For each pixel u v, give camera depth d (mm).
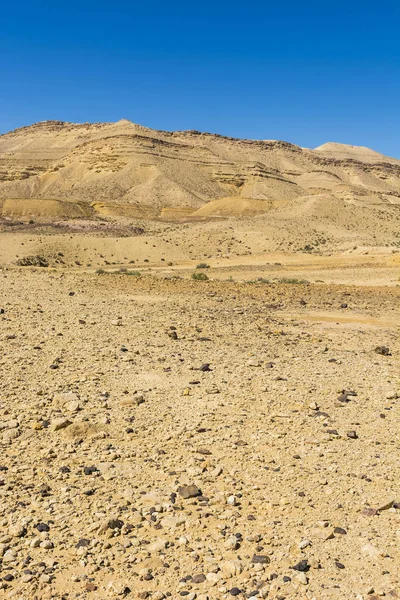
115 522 5500
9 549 5141
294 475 6570
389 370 11258
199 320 15672
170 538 5371
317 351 12680
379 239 97688
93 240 74438
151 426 7859
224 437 7559
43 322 13789
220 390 9445
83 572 4883
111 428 7734
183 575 4875
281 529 5547
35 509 5750
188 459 6895
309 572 4941
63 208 159125
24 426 7664
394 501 6055
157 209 180250
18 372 9773
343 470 6746
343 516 5789
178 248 75438
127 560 5043
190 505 5918
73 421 7812
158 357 11289
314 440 7523
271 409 8664
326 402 9125
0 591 4605
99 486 6227
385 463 6957
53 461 6773
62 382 9422
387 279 37094
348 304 21281
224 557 5117
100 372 10039
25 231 104375
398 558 5145
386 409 8906
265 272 45188
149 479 6422
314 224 105000
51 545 5195
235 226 91312
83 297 18406
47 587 4680
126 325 14133
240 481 6434
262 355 12016
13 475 6371
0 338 11898
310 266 49938
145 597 4582
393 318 18312
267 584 4773
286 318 17391
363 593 4684
